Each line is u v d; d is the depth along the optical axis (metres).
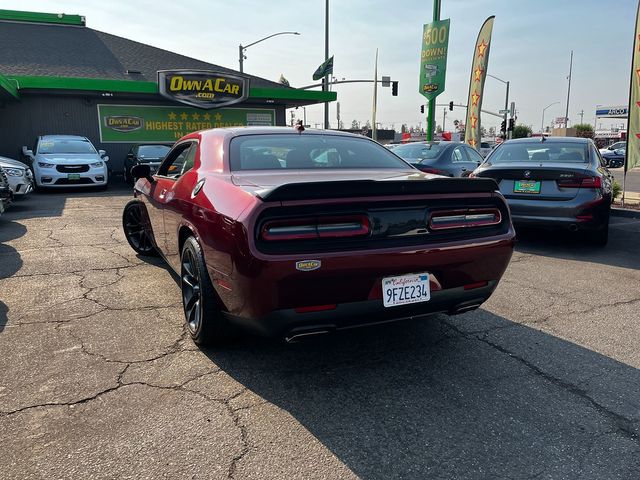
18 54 19.81
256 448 2.38
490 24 15.46
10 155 17.84
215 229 2.89
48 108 18.16
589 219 6.29
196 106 19.16
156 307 4.23
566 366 3.27
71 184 13.91
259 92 20.28
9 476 2.14
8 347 3.40
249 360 3.30
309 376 3.10
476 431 2.54
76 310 4.13
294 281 2.59
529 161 7.07
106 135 19.16
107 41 22.53
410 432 2.53
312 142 3.98
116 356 3.30
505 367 3.25
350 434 2.50
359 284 2.73
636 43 9.76
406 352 3.47
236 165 3.49
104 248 6.48
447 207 2.98
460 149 10.12
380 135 63.72
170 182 4.32
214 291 3.10
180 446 2.38
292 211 2.62
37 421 2.55
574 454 2.36
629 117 10.16
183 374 3.09
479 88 16.11
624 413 2.71
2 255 6.04
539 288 4.97
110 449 2.34
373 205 2.76
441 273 2.96
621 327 3.94
